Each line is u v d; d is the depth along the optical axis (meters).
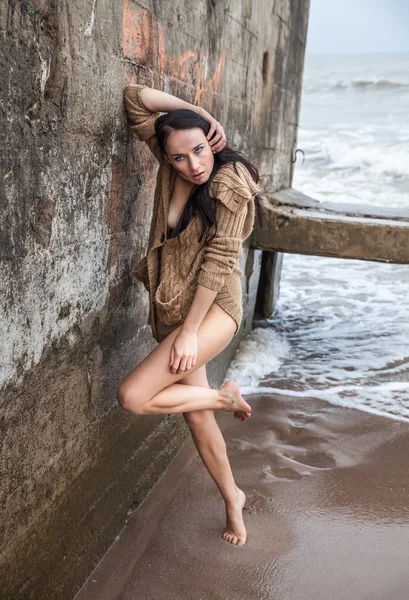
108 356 2.52
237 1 3.85
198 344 2.24
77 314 2.18
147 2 2.44
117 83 2.26
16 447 1.85
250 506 2.96
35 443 1.97
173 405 2.31
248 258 5.05
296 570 2.53
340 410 4.09
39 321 1.90
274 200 5.27
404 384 4.55
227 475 2.61
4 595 1.86
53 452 2.10
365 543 2.72
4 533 1.82
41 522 2.06
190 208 2.16
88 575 2.45
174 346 2.22
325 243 4.79
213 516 2.87
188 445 3.54
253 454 3.49
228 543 2.68
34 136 1.74
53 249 1.94
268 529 2.79
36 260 1.84
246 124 4.53
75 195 2.04
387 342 5.52
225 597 2.37
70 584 2.30
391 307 6.66
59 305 2.03
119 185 2.41
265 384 4.52
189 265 2.26
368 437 3.72
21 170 1.69
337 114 25.16
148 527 2.78
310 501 3.03
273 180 5.81
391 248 4.66
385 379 4.65
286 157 6.38
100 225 2.28
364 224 4.68
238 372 4.64
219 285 2.16
